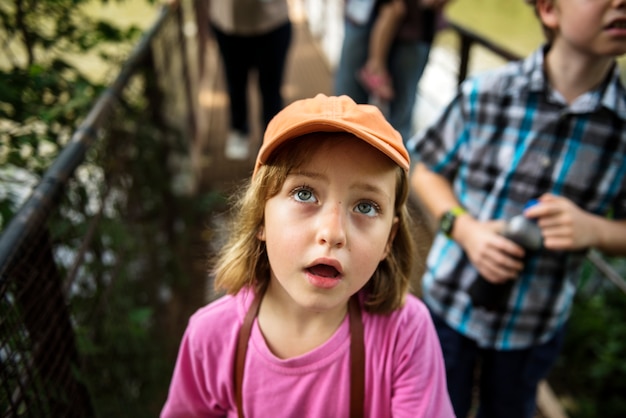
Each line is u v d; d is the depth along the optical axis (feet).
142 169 7.50
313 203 2.48
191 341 3.05
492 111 4.35
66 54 6.59
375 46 9.49
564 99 4.08
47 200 3.43
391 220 2.59
